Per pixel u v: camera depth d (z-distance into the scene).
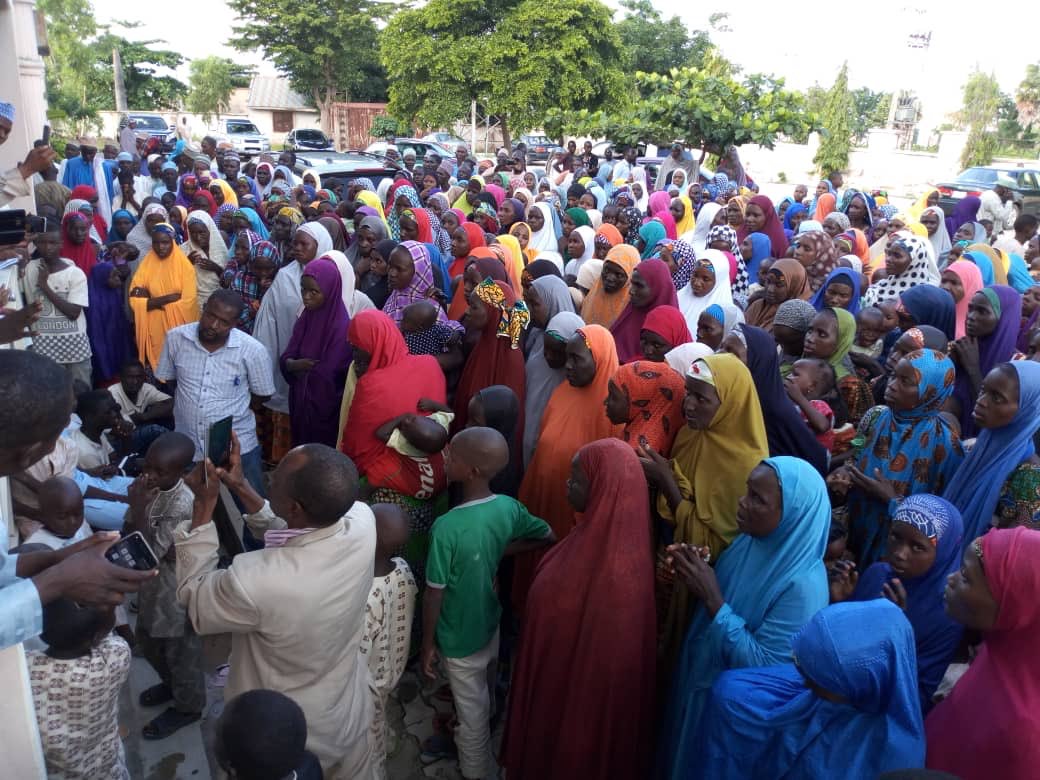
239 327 5.95
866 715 1.93
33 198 6.95
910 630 1.90
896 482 3.20
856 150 32.06
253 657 2.31
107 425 4.39
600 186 13.13
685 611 2.80
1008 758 1.91
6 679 1.76
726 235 6.57
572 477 2.66
